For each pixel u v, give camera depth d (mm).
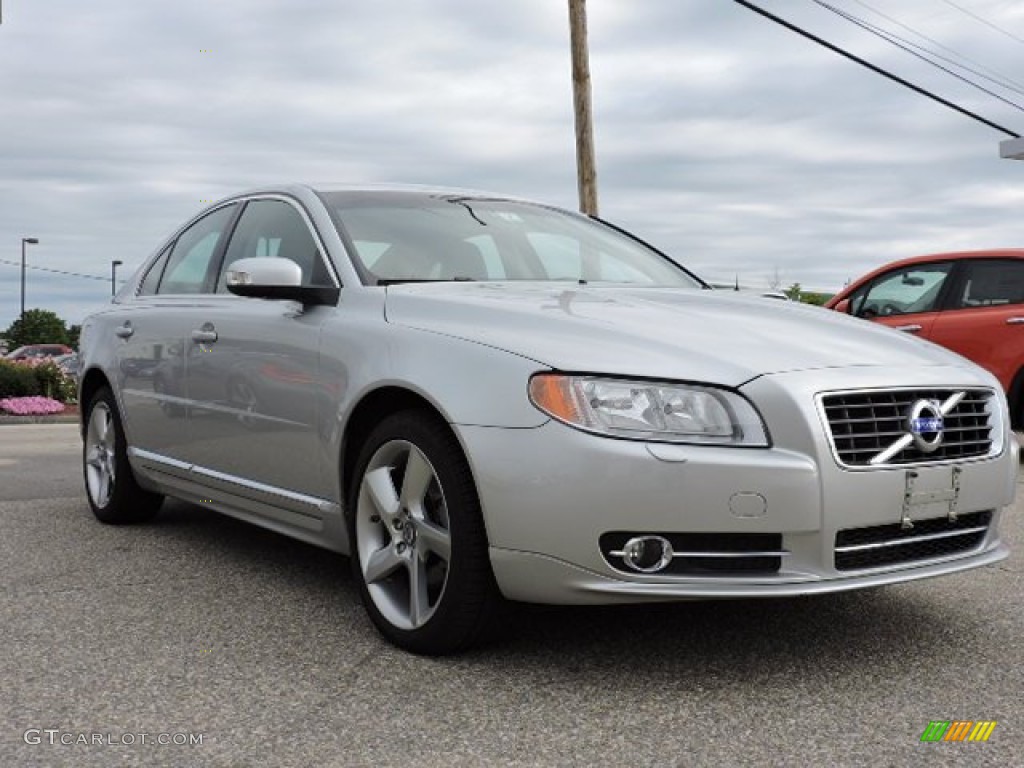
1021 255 8281
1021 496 6488
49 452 9812
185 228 5285
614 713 2797
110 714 2785
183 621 3646
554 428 2922
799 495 2879
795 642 3414
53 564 4512
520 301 3443
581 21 14188
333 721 2738
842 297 9430
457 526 3100
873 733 2670
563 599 2963
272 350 3980
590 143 14297
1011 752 2557
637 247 4906
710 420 2920
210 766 2463
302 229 4227
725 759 2510
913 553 3189
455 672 3113
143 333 5004
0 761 2480
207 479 4465
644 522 2861
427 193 4586
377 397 3480
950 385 3240
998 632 3549
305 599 3945
